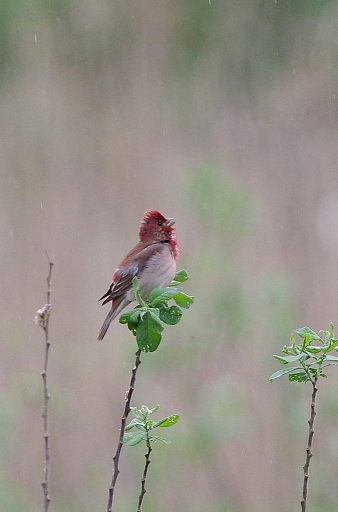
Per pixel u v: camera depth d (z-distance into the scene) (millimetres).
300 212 15484
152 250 9812
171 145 18500
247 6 22344
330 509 11750
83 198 16922
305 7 21703
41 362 13891
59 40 20172
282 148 18500
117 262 15234
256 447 12359
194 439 11859
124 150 18062
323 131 19266
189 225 14484
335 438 12148
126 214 16359
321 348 6402
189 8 21188
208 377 12719
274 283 12867
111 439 12977
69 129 18688
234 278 13016
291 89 20969
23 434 12859
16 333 14281
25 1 20078
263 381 12695
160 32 20875
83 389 13320
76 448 12898
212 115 20000
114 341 13961
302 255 14430
